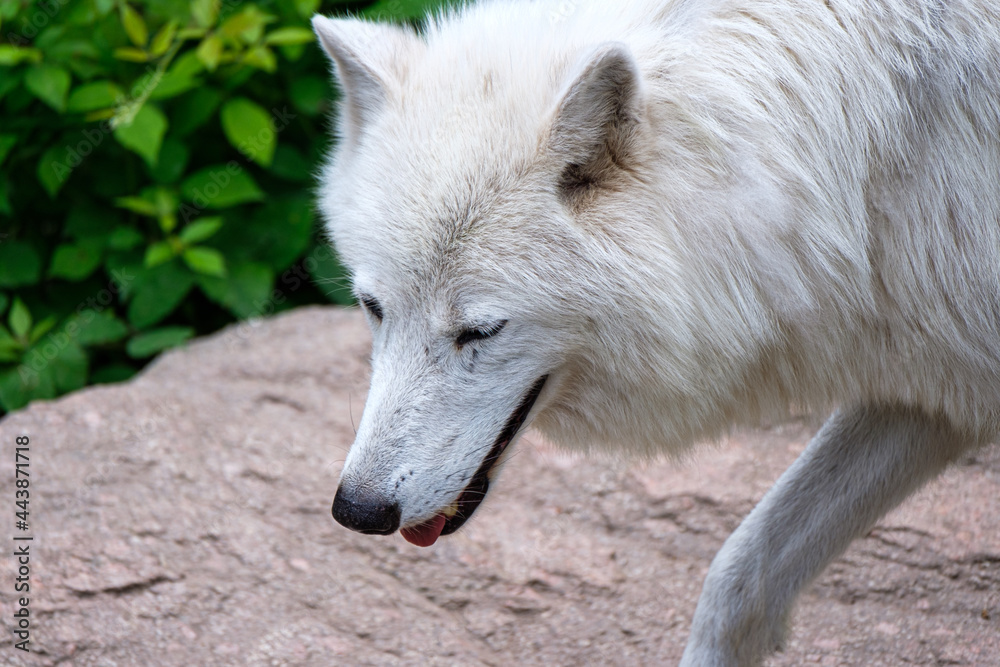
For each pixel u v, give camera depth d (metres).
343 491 5.20
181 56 10.88
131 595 6.85
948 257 5.05
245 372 9.49
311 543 7.44
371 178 5.17
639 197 4.99
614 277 4.98
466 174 4.95
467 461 5.21
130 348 10.12
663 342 5.11
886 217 5.13
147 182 11.07
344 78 5.63
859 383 5.49
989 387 5.25
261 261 10.88
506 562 7.41
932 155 5.01
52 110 10.62
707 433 5.71
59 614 6.66
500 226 4.94
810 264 5.11
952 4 5.00
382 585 7.10
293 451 8.37
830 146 5.04
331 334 10.09
